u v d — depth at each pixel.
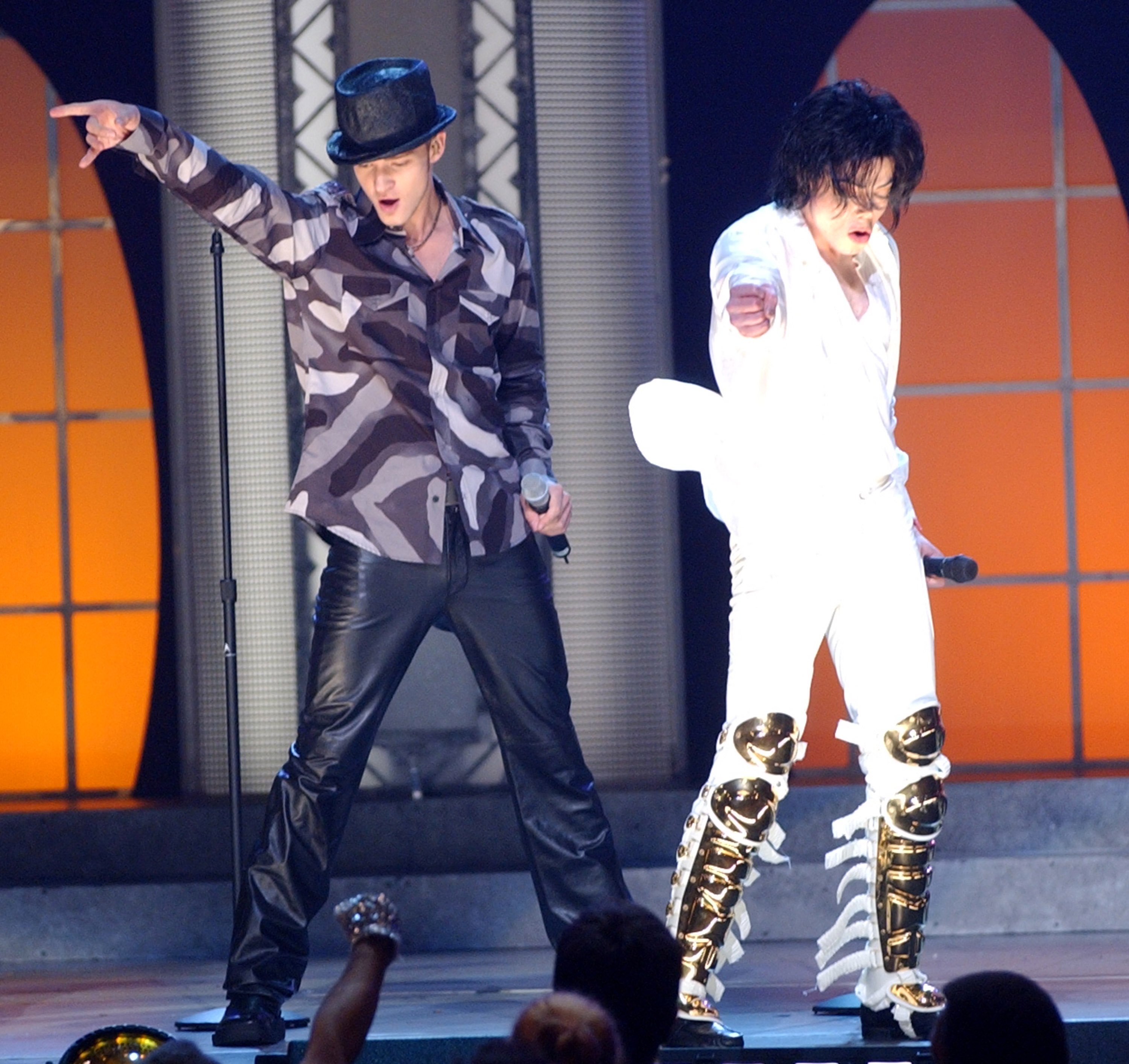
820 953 10.92
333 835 11.27
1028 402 20.59
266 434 19.22
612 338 19.33
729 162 20.41
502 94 19.16
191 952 16.84
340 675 11.23
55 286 20.97
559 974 6.96
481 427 11.34
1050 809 17.69
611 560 19.31
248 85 19.19
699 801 10.82
